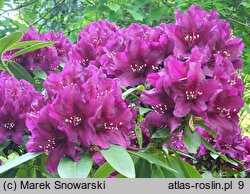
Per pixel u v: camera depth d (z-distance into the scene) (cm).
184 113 45
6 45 57
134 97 52
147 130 53
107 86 44
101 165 48
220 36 50
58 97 42
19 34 55
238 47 52
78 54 62
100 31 64
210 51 49
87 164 41
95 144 41
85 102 42
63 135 43
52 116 42
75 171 40
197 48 46
